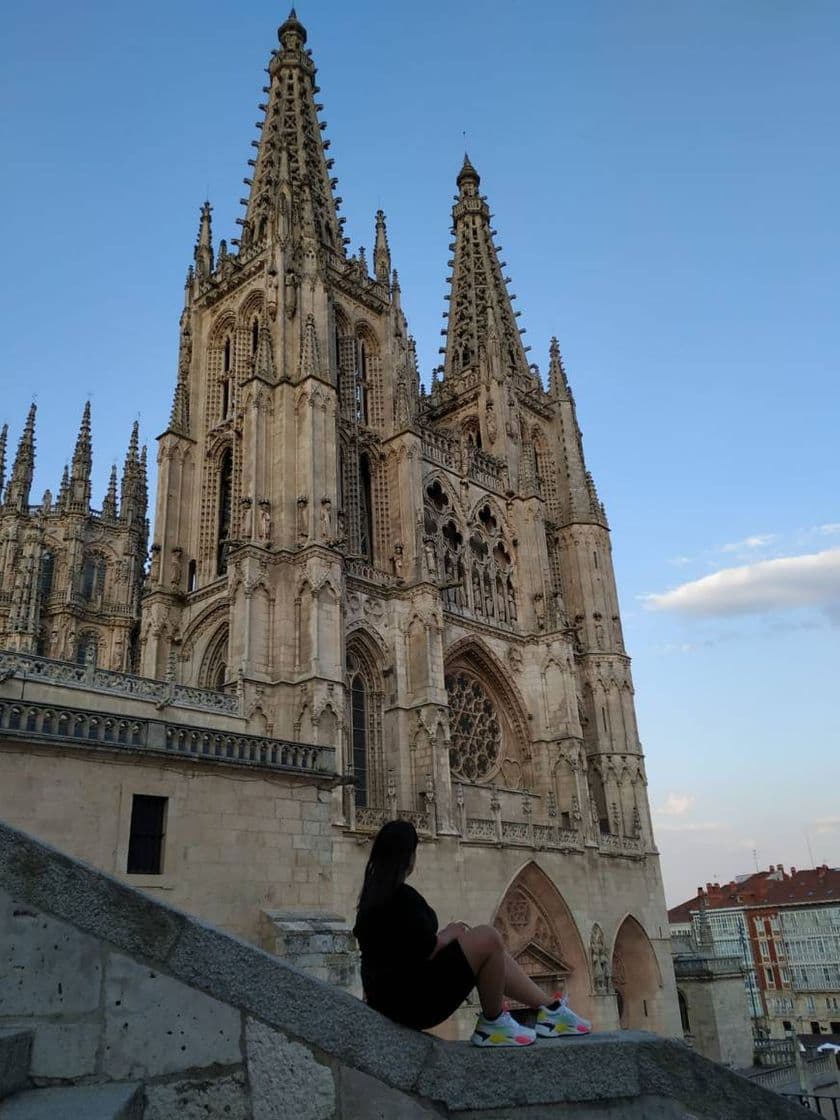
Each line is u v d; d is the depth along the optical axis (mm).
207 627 62594
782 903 147000
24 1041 8031
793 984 141875
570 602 87062
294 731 52094
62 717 26938
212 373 73438
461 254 104375
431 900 53219
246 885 30062
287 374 62656
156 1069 8195
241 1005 8328
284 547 56812
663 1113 8383
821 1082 66250
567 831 66562
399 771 58719
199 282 76812
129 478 97938
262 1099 8047
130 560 94250
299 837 32156
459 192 108812
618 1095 8312
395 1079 7926
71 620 86812
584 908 64938
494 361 86938
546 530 87875
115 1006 8352
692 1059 8641
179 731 29578
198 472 70000
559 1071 8195
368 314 77625
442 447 76375
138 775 28188
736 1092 8516
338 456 66312
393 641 62594
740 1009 85625
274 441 61344
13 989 8312
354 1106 7902
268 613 55531
